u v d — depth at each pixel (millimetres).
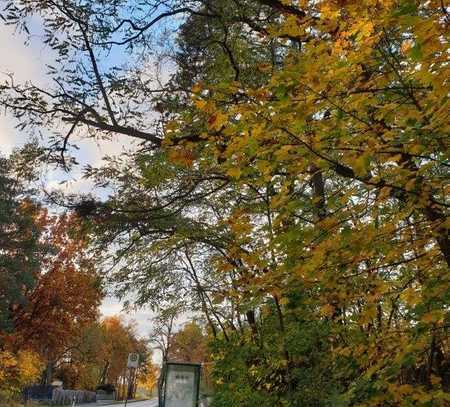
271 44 7016
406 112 3568
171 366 12234
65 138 7465
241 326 9383
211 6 7184
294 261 4227
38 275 42562
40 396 43125
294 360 6328
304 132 3752
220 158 4539
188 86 7422
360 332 5121
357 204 4023
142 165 7633
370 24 3381
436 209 4004
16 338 40781
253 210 5438
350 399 4727
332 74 3361
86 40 7055
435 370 4996
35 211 9766
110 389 73562
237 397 6707
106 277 12117
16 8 6730
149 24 7344
